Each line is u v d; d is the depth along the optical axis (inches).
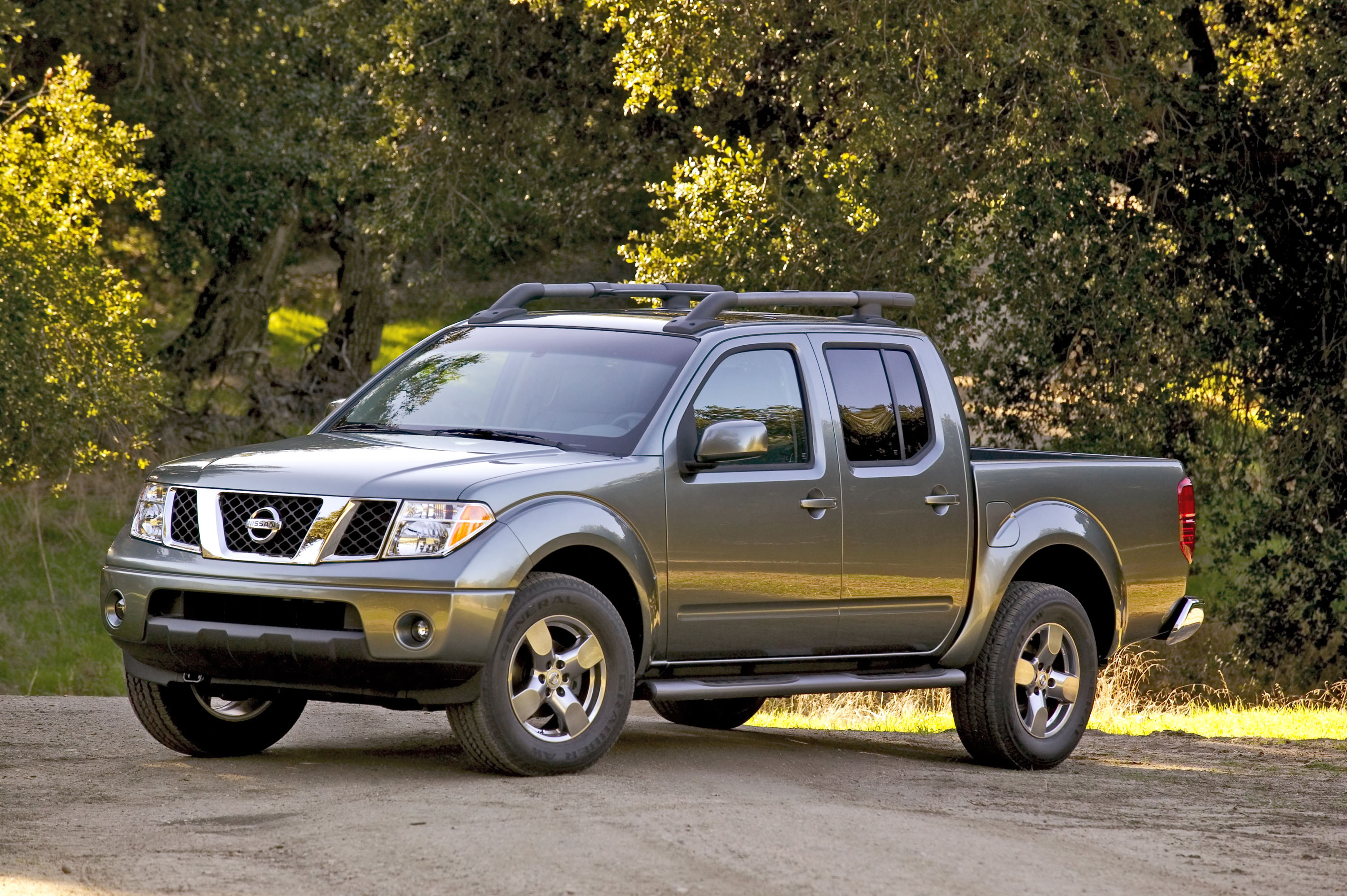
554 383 534.6
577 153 1689.2
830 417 552.1
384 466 470.9
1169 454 1408.7
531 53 1628.9
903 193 1253.7
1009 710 599.5
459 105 1648.6
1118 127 1275.8
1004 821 459.5
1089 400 1385.3
